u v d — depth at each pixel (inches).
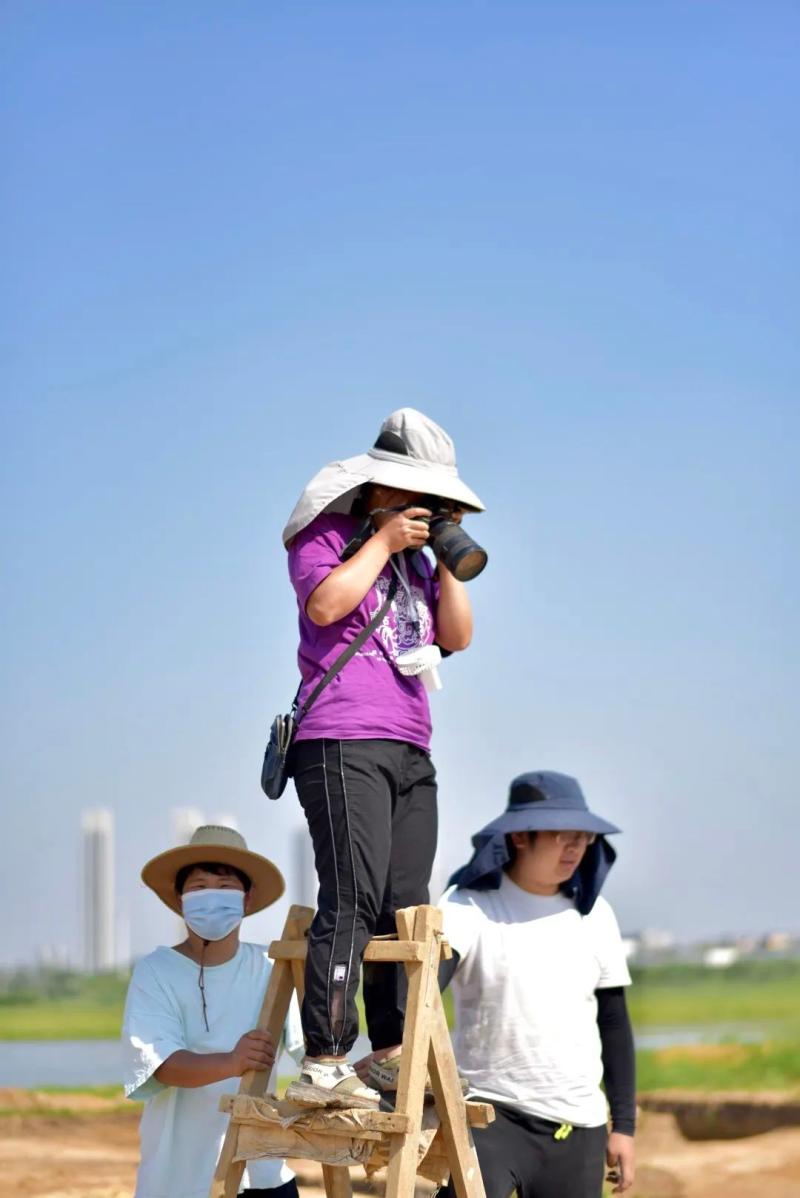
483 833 569.3
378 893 451.5
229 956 532.1
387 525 458.0
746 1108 1343.5
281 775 461.7
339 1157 438.0
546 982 557.0
